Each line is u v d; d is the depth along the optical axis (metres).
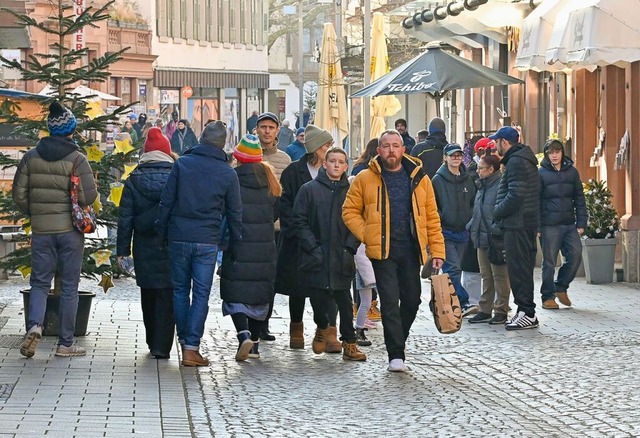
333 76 42.25
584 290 22.64
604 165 26.56
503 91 36.38
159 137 15.64
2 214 16.72
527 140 33.12
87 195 15.00
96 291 22.95
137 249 15.49
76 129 16.73
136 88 71.75
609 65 26.05
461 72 25.81
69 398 12.71
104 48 65.88
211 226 15.06
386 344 15.10
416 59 26.52
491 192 18.98
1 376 13.78
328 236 15.83
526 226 18.30
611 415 12.28
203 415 12.27
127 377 14.05
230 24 90.00
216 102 87.62
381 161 15.09
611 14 22.56
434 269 15.23
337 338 16.98
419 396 13.43
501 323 19.00
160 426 11.51
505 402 13.06
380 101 37.97
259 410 12.61
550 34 26.22
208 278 15.11
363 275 17.09
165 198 15.03
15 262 16.78
